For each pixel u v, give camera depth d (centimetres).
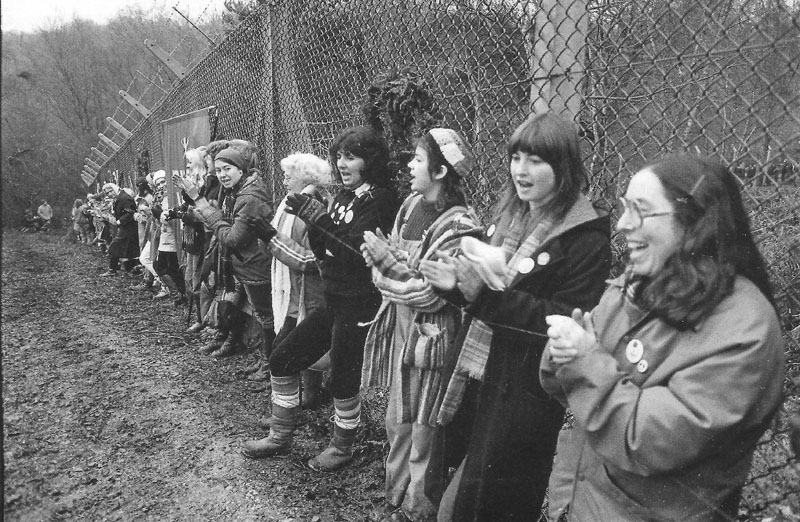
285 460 337
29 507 294
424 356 237
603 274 184
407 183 292
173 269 758
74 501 300
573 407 151
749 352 130
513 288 188
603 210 198
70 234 1653
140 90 1497
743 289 138
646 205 141
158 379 482
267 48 499
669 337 144
